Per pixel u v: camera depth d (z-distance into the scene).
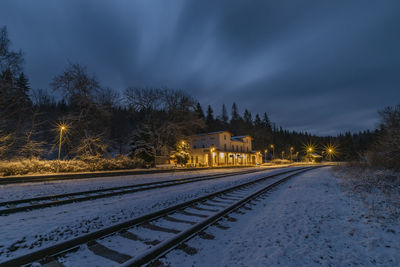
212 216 5.25
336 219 5.73
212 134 48.31
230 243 4.06
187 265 3.19
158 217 5.58
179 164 36.09
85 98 26.34
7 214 5.93
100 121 29.27
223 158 47.72
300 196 9.17
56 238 4.12
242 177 17.92
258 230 4.81
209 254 3.58
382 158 16.92
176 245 3.78
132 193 9.58
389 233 4.58
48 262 3.21
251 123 95.06
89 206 6.95
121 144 46.31
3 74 20.88
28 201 7.46
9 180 12.60
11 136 21.78
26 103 25.14
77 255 3.46
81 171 19.58
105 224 5.03
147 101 38.09
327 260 3.43
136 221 4.99
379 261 3.42
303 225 5.17
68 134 25.08
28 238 4.12
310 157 91.50
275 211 6.57
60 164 18.44
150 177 17.45
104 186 11.71
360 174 15.04
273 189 11.27
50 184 12.25
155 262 3.21
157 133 36.56
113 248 3.73
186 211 6.38
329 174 18.94
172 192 9.89
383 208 6.52
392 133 14.77
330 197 8.80
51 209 6.55
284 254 3.61
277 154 93.38
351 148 90.88
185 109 41.16
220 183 13.41
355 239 4.35
